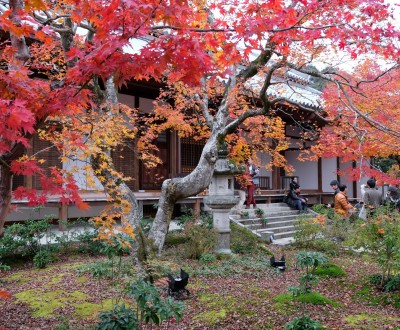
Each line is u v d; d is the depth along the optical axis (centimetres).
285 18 475
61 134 450
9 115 271
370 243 704
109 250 614
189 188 776
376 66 916
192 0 629
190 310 566
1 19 319
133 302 593
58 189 353
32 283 710
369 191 1084
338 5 523
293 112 1334
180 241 980
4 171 348
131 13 308
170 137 1568
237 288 675
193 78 347
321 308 571
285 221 1432
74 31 582
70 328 488
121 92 1275
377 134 752
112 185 585
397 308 596
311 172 2206
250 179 1270
